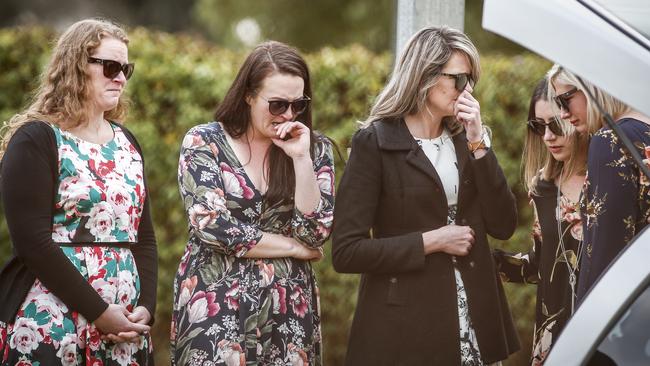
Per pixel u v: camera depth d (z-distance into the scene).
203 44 16.45
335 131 16.05
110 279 8.66
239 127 9.30
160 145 15.77
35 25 16.23
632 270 5.82
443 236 8.80
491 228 9.23
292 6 41.59
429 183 8.91
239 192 9.12
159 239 15.95
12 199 8.30
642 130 7.53
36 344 8.31
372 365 8.94
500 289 9.49
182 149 9.21
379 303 9.02
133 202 8.97
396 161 8.96
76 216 8.54
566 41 6.00
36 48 15.64
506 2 6.20
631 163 7.46
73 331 8.42
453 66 8.86
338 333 16.39
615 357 5.75
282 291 9.10
